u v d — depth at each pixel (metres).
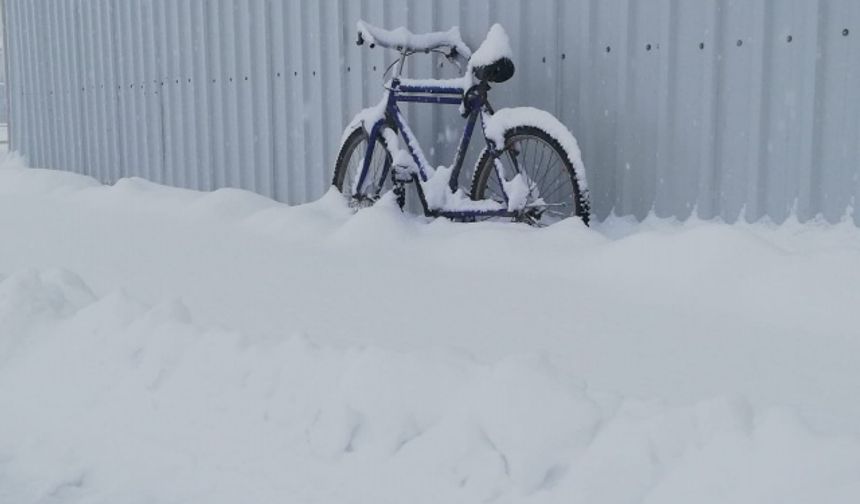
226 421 1.97
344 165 5.79
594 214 4.97
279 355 2.07
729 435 1.45
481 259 4.10
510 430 1.65
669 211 4.64
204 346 2.20
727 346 2.74
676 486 1.41
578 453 1.60
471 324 3.08
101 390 2.23
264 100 7.06
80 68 9.35
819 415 2.14
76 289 2.92
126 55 8.61
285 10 6.79
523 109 4.68
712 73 4.40
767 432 1.42
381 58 6.07
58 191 7.44
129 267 4.30
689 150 4.54
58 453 2.00
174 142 8.12
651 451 1.53
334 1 6.34
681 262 3.48
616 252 3.73
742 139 4.35
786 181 4.21
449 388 1.81
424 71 5.78
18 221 6.07
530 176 5.10
